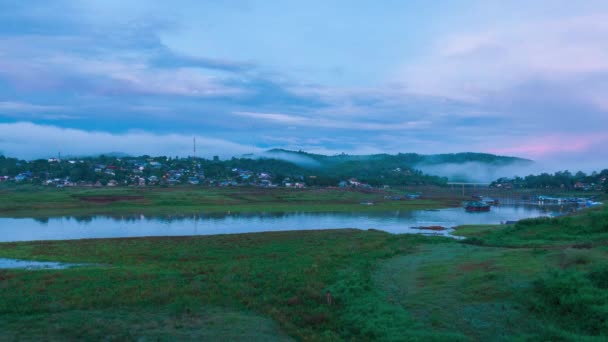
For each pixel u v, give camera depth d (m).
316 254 33.66
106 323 16.17
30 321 16.36
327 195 156.50
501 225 71.19
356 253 33.34
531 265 20.52
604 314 13.61
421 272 23.83
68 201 111.81
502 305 15.96
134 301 19.11
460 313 15.83
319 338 14.78
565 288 15.65
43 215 88.62
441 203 139.75
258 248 38.50
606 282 16.33
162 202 114.56
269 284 22.72
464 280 19.83
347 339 14.84
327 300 19.28
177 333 15.20
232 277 24.50
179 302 19.14
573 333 13.09
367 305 17.72
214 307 18.70
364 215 97.19
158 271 26.50
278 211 103.44
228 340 14.58
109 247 39.56
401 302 18.03
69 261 31.77
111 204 108.94
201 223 77.38
